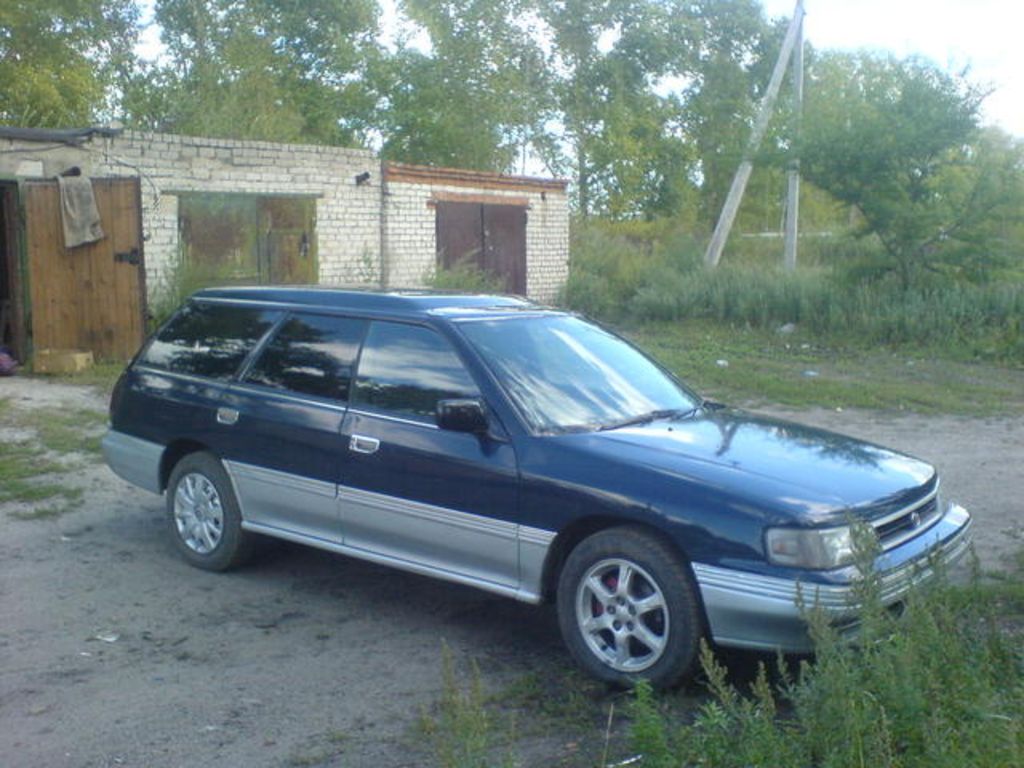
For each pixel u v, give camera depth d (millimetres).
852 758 3605
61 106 27203
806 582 4793
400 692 5266
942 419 12477
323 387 6461
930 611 4336
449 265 20953
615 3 39125
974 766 3492
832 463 5559
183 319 7504
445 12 33969
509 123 33812
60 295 13852
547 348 6363
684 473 5184
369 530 6145
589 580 5301
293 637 5973
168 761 4570
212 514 6996
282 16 33812
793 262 23344
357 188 18984
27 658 5648
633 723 4828
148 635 5980
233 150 16922
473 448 5695
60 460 9766
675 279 22031
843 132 18500
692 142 40594
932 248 18828
